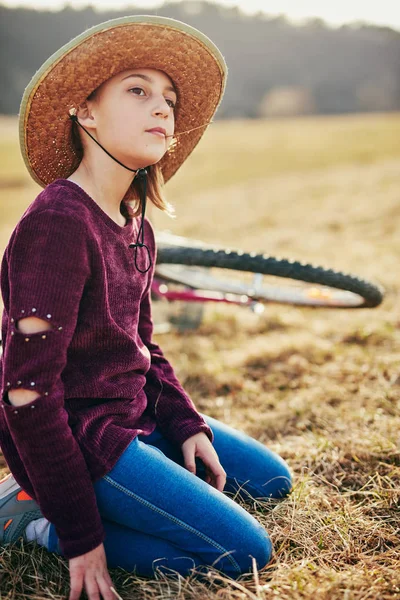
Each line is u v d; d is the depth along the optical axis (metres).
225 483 2.08
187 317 4.16
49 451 1.53
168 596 1.64
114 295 1.73
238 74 93.00
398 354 3.46
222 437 2.15
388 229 7.30
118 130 1.72
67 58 1.66
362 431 2.59
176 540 1.71
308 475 2.27
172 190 15.47
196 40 1.79
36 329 1.52
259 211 9.94
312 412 2.84
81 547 1.56
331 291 3.75
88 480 1.58
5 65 89.81
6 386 1.52
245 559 1.72
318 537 1.94
